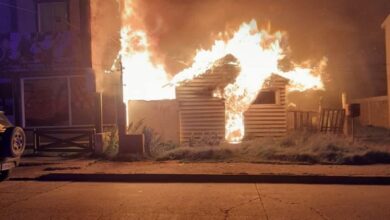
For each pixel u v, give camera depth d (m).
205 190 9.41
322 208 7.57
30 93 17.17
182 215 7.13
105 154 14.30
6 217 7.11
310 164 12.20
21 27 18.17
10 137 9.34
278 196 8.66
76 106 17.05
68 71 16.73
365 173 10.68
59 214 7.30
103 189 9.67
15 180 11.02
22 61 16.59
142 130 14.80
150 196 8.78
